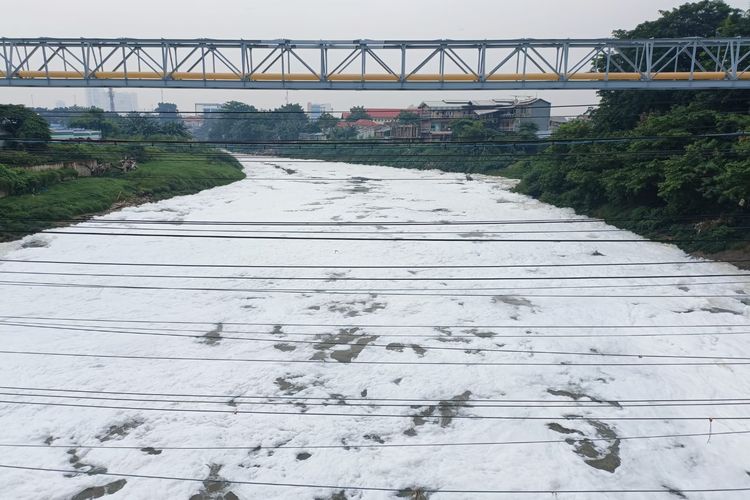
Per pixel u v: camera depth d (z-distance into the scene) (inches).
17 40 954.1
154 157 2271.2
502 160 2541.8
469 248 1282.0
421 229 1478.8
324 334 836.6
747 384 674.2
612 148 1494.8
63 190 1531.7
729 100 1233.4
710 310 896.3
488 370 728.3
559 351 775.7
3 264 1122.7
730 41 965.2
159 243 1315.2
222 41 965.2
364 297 983.6
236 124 4175.7
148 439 586.6
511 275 1095.6
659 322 855.1
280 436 595.2
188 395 667.4
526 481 527.8
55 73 973.8
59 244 1256.8
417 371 727.7
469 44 964.0
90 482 526.6
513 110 2810.0
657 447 575.2
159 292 1000.9
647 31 1551.4
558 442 585.3
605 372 720.3
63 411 631.2
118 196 1641.2
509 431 603.8
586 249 1256.8
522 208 1774.1
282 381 704.4
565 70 976.3
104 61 976.3
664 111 1518.2
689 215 1235.2
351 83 979.9
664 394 666.8
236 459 559.5
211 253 1246.9
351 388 688.4
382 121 4008.4
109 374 710.5
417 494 513.7
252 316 901.2
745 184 993.5
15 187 1390.3
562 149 1754.4
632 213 1417.3
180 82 977.5
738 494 511.8
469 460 558.9
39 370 715.4
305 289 1019.9
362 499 510.3
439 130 2910.9
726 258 1094.4
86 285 1022.4
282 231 1440.7
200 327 858.8
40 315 891.4
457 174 2672.2
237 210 1706.4
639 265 1128.8
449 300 968.3
